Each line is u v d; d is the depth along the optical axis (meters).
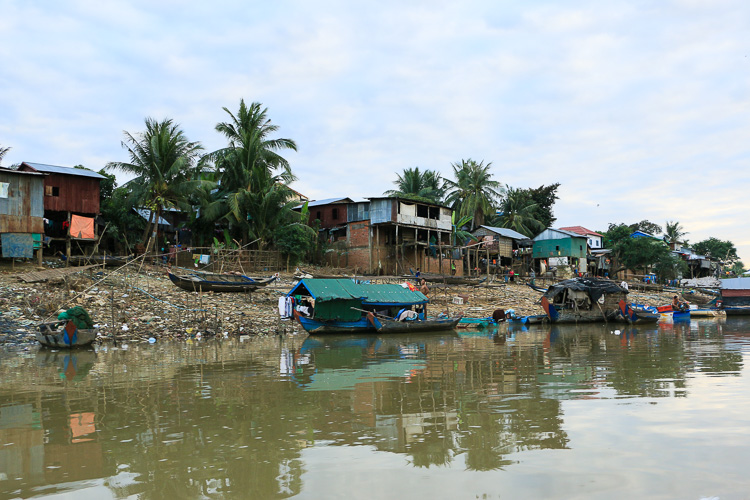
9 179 28.92
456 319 27.66
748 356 16.03
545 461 6.26
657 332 26.55
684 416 8.27
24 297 23.45
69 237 31.92
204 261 36.53
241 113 42.69
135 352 18.27
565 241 59.06
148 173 36.38
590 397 9.91
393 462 6.34
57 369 14.29
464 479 5.72
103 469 6.30
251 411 9.16
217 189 43.47
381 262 46.62
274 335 24.52
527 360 15.71
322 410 9.19
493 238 54.59
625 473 5.82
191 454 6.79
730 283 43.50
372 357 16.78
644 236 69.88
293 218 43.38
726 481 5.55
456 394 10.47
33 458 6.74
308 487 5.59
